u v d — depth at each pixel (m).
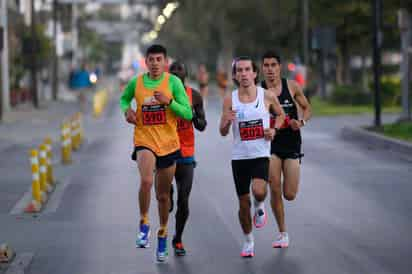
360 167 43.47
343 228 27.25
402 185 37.03
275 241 24.84
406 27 66.38
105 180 40.19
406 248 24.16
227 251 24.09
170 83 22.28
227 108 22.52
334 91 100.38
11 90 109.62
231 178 39.91
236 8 139.75
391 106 96.44
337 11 103.00
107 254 24.06
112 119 86.75
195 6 169.50
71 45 162.50
